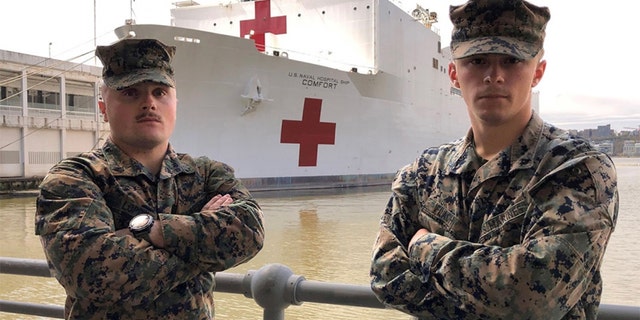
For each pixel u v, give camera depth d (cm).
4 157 2277
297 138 1738
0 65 2277
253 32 1781
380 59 1948
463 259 132
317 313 514
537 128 142
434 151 164
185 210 179
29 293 588
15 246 891
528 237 129
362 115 1908
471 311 129
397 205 160
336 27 2005
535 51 135
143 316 157
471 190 143
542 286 121
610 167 133
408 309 144
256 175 1672
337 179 1866
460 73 144
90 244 151
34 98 2503
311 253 824
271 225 1119
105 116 178
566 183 129
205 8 2134
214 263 162
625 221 1205
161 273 154
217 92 1570
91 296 150
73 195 159
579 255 122
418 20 2298
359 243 906
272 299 187
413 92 2188
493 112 137
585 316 132
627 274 700
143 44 172
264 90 1620
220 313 520
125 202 169
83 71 2622
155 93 173
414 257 142
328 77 1766
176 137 1547
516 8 134
